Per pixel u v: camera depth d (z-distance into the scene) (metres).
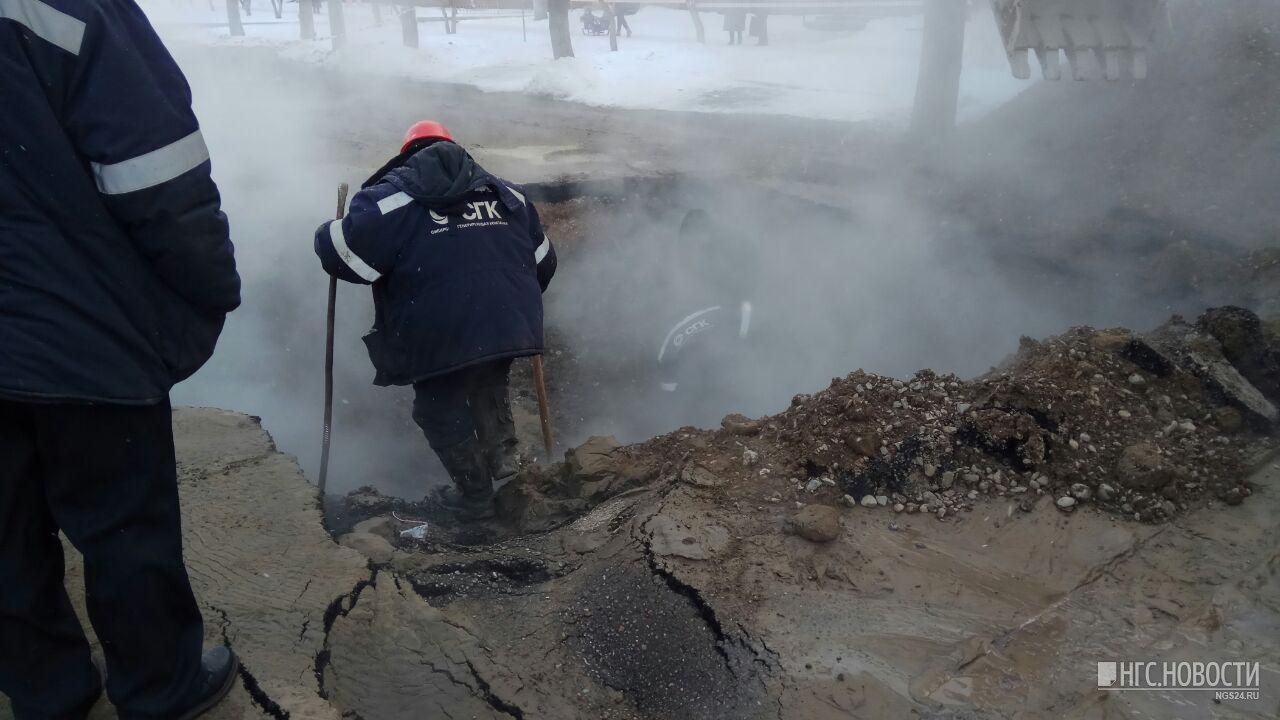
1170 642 2.38
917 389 3.46
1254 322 3.67
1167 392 3.41
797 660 2.39
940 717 2.19
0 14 1.58
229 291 1.97
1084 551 2.75
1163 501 2.91
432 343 3.41
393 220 3.31
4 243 1.67
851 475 3.10
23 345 1.67
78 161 1.69
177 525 1.99
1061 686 2.26
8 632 1.93
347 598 2.64
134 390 1.79
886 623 2.50
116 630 1.94
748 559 2.77
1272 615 2.44
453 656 2.47
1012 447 3.14
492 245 3.47
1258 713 2.14
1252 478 3.03
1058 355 3.53
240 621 2.51
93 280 1.75
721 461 3.32
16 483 1.83
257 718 2.18
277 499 3.12
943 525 2.92
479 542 3.37
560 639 2.56
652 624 2.57
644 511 3.06
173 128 1.73
